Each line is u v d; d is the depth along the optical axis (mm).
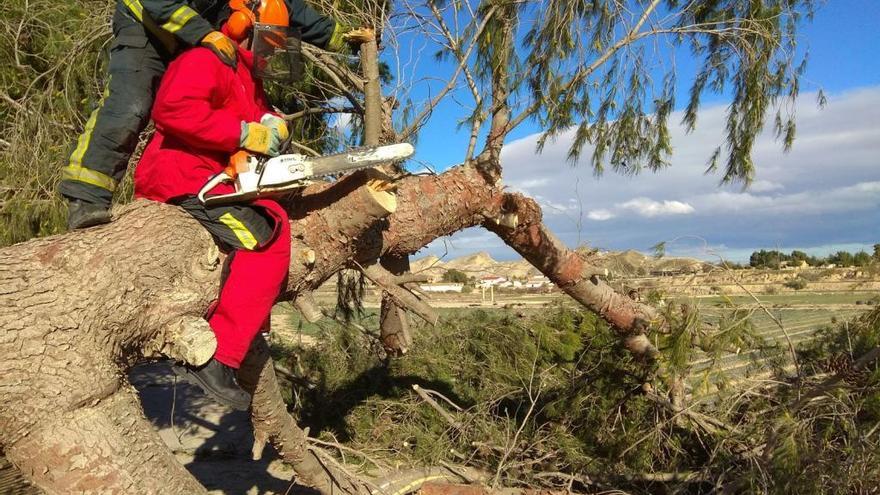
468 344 7277
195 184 2811
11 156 5816
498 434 5789
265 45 2924
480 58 4105
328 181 3729
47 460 2465
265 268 2824
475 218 4297
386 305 5352
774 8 4363
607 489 5312
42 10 6469
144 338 2750
